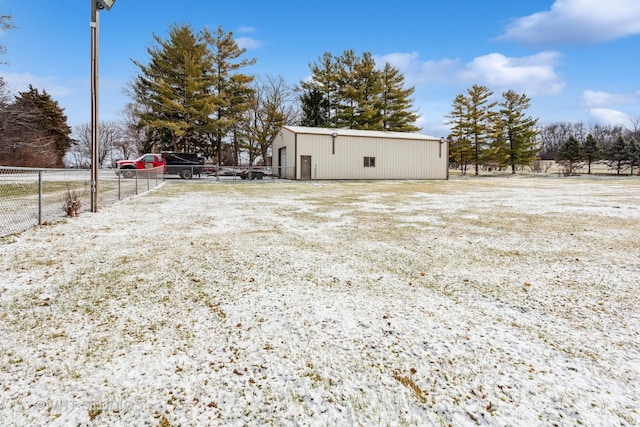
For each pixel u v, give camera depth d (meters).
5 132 19.50
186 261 3.90
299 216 7.39
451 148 39.41
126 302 2.73
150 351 2.00
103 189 14.41
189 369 1.82
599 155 37.12
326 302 2.76
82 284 3.13
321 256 4.18
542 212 8.06
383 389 1.67
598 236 5.35
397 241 5.04
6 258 3.92
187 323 2.37
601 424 1.43
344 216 7.45
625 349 2.05
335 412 1.51
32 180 12.61
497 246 4.74
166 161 22.89
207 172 23.53
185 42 26.77
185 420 1.44
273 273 3.50
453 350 2.04
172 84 27.09
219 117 30.73
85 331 2.24
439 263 3.92
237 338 2.17
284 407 1.54
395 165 26.45
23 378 1.72
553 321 2.44
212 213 7.69
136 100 30.16
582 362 1.92
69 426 1.40
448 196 12.48
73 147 47.09
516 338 2.19
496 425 1.43
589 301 2.81
